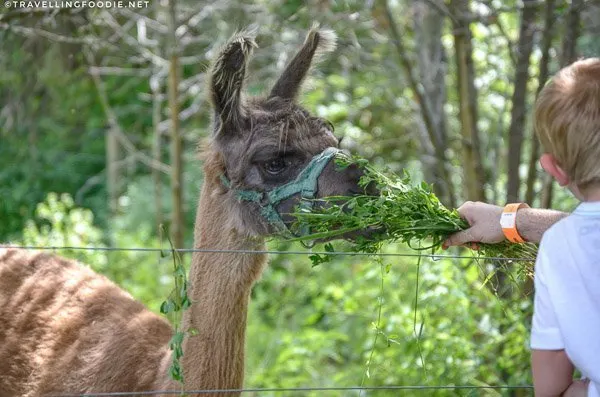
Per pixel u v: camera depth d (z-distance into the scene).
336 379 6.77
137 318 4.55
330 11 8.21
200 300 4.09
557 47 7.27
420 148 8.82
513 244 3.58
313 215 3.74
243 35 4.07
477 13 6.88
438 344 5.71
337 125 10.06
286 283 9.67
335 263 9.81
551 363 2.66
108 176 14.13
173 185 8.26
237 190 4.13
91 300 4.74
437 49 7.76
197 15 8.68
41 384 4.43
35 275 4.94
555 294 2.60
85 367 4.38
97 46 7.60
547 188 6.34
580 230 2.61
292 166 4.09
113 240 11.58
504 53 8.15
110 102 13.98
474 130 6.59
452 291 5.73
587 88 2.59
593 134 2.55
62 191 14.34
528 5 6.36
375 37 9.30
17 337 4.63
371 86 9.86
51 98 12.75
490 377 5.87
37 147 13.96
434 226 3.59
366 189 3.95
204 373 4.01
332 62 10.05
